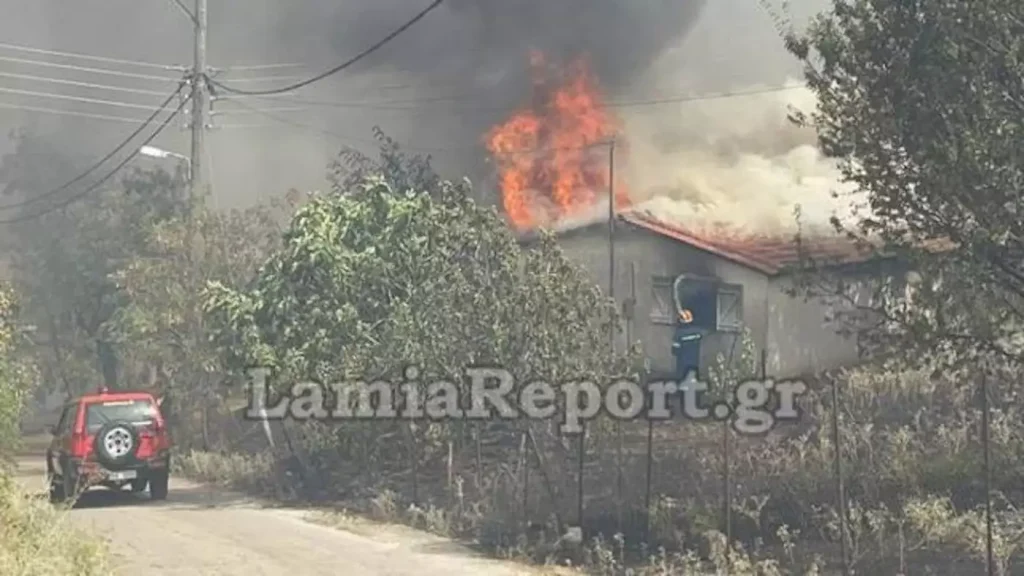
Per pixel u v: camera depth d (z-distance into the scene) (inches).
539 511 581.9
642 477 593.9
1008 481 506.3
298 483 821.2
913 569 424.8
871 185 343.3
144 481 809.5
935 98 325.1
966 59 320.2
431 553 542.6
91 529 567.8
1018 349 338.0
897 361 360.5
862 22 341.4
